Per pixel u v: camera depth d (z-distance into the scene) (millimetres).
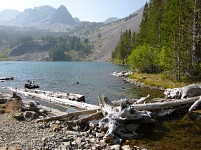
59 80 48625
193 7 37406
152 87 35562
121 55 140250
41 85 40875
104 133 14789
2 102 21234
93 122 17141
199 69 36469
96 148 11945
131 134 14891
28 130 13688
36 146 11203
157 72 49906
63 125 15484
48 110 19062
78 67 107750
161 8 61156
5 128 13734
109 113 16234
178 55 36438
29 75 61594
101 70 83062
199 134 15055
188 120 18172
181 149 12609
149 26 69250
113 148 12250
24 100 24828
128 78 49250
